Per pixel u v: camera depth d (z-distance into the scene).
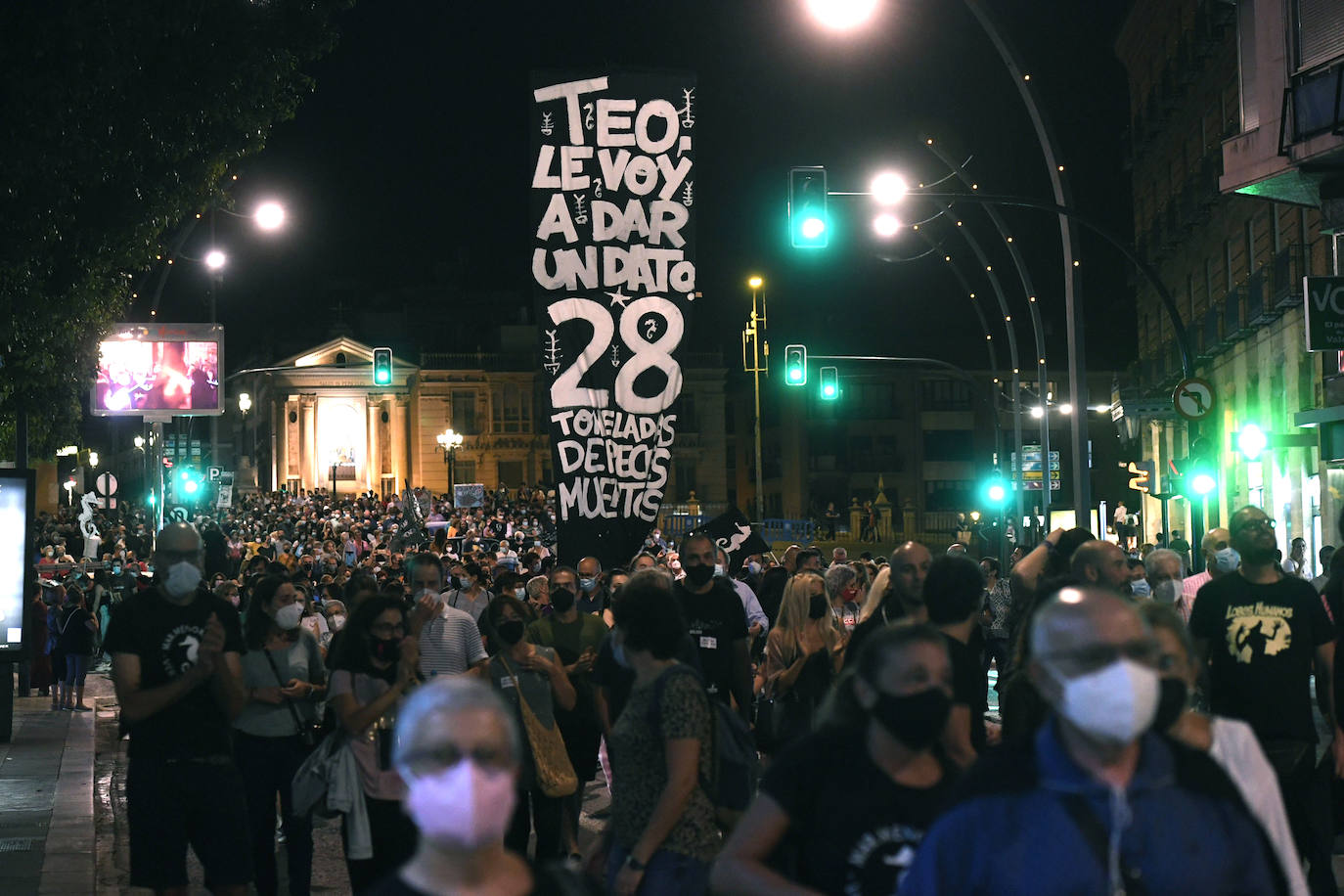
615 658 7.79
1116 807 3.44
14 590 15.48
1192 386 22.44
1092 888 3.39
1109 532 40.94
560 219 16.27
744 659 10.23
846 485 88.69
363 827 8.15
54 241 14.68
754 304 58.78
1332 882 8.11
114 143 14.88
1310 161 23.06
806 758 4.27
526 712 9.62
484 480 96.19
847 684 4.32
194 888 10.06
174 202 16.00
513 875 3.04
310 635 9.66
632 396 16.23
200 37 15.52
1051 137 22.20
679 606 6.27
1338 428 25.92
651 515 16.28
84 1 13.48
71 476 64.31
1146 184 48.84
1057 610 3.40
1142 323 51.44
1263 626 8.02
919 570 7.74
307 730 9.48
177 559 7.45
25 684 25.77
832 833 4.20
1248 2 25.09
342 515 68.00
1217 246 40.38
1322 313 22.72
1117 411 44.41
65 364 16.22
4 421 17.69
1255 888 3.50
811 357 39.19
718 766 6.08
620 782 6.16
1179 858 3.44
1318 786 8.12
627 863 5.91
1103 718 3.30
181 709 7.46
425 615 8.48
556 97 16.33
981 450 88.81
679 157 16.39
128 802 7.45
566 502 16.22
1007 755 3.56
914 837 4.17
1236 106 37.28
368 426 97.62
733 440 95.25
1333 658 8.21
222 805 7.48
